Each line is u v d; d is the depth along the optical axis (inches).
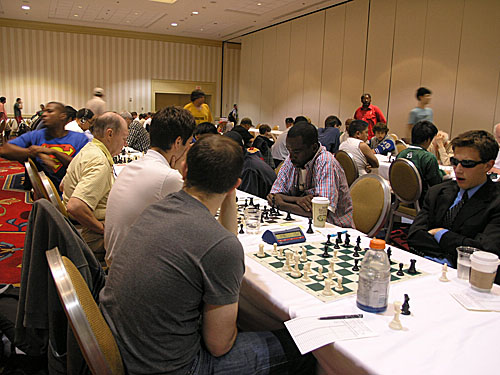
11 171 307.0
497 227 71.8
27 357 63.4
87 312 39.4
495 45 270.4
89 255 55.4
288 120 331.3
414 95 328.5
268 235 71.5
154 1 378.9
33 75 504.7
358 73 380.5
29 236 53.2
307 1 377.7
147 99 569.9
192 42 581.6
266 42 511.5
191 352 45.2
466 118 291.4
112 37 536.4
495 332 44.0
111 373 39.8
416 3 322.0
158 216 46.4
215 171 46.8
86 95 534.6
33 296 51.6
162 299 42.2
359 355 39.2
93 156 91.1
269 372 47.8
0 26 479.8
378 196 103.1
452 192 80.9
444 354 39.6
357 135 183.5
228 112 626.8
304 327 44.2
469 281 56.8
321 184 91.0
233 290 43.9
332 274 56.7
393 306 49.2
